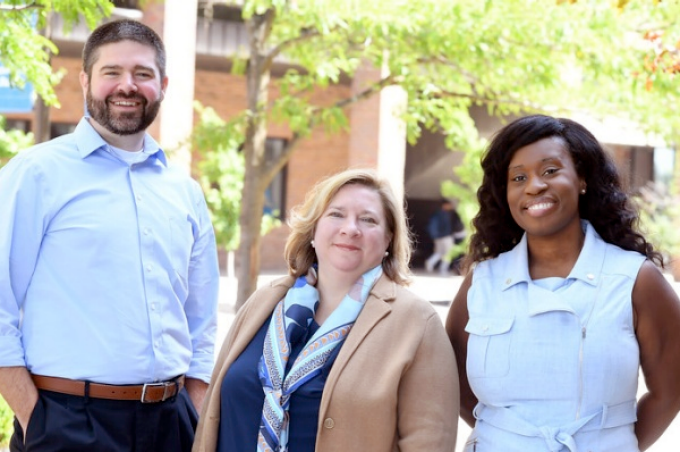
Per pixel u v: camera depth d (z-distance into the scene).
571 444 2.92
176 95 14.98
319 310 3.37
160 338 3.57
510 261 3.22
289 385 3.15
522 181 3.14
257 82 8.84
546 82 7.80
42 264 3.47
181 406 3.72
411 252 3.88
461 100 8.90
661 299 3.03
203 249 3.93
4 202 3.44
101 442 3.42
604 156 3.19
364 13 7.52
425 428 3.10
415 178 21.69
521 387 3.01
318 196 3.41
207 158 15.43
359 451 3.07
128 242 3.54
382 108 18.05
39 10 5.91
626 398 3.01
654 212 18.95
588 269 3.07
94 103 3.58
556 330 3.01
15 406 3.40
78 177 3.54
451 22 7.46
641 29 7.53
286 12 8.27
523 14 7.49
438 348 3.20
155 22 14.82
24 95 7.07
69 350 3.42
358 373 3.12
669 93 7.76
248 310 3.47
